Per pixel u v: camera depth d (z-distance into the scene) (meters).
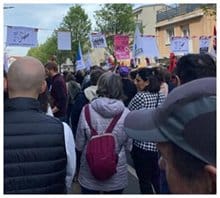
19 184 2.27
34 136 2.32
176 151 1.30
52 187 2.35
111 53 29.81
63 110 6.72
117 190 3.77
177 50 13.55
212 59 2.65
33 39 9.38
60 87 6.66
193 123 1.29
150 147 4.43
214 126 1.27
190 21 33.62
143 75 4.52
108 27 33.72
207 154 1.25
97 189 3.74
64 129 2.42
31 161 2.30
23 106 2.35
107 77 3.76
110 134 3.67
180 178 1.29
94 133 3.69
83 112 3.77
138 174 4.66
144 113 1.48
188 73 2.60
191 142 1.27
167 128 1.33
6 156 2.27
